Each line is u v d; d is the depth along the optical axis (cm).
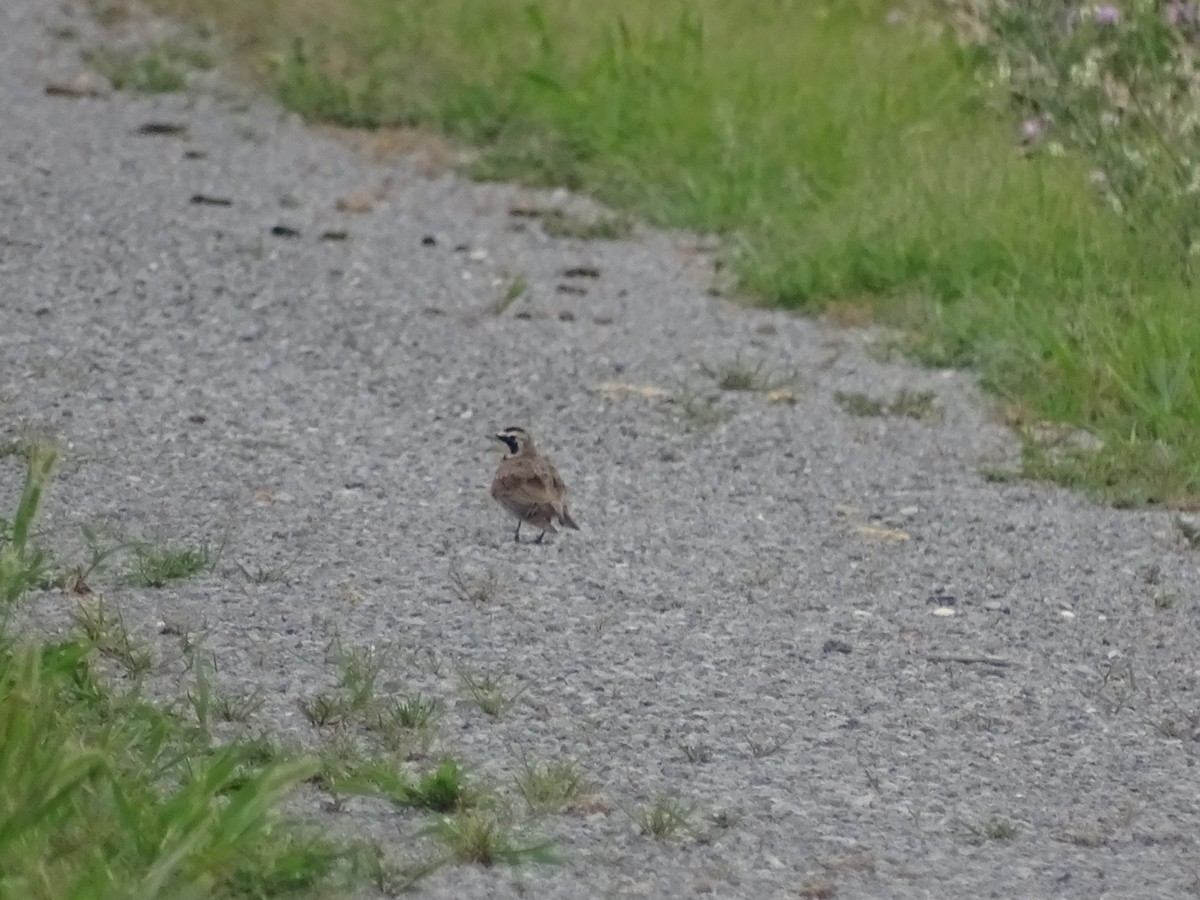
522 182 2350
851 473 1563
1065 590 1355
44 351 1698
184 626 1178
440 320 1881
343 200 2231
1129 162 1923
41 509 1359
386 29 2725
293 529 1369
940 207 2038
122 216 2106
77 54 2728
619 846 945
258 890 849
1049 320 1823
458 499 1462
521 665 1170
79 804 876
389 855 909
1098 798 1043
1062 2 2016
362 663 1141
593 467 1553
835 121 2291
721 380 1761
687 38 2500
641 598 1295
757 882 916
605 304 1964
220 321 1822
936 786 1046
